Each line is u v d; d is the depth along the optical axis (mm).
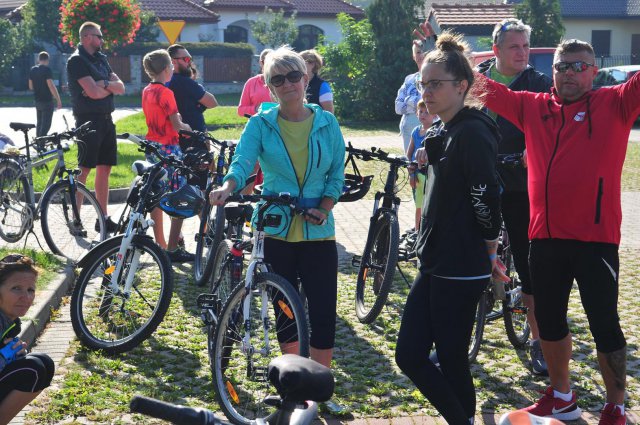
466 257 3832
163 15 43625
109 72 9258
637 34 43188
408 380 5215
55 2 39562
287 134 4555
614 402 4348
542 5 29938
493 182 3723
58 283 6809
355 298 6680
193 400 4852
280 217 4535
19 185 8359
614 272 4234
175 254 8117
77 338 5781
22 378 3941
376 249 6574
